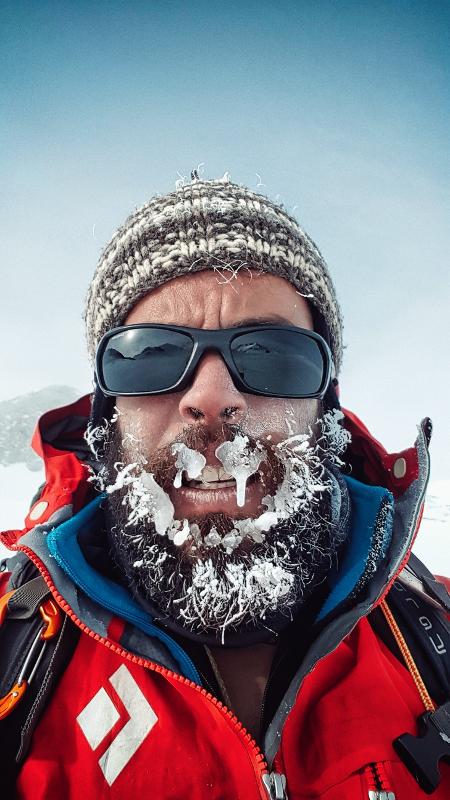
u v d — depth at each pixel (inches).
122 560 10.0
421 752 8.1
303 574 9.6
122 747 8.0
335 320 12.3
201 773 7.8
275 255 10.8
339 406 12.8
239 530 9.0
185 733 8.2
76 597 9.2
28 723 8.2
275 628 9.3
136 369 10.3
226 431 9.5
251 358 10.1
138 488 9.4
